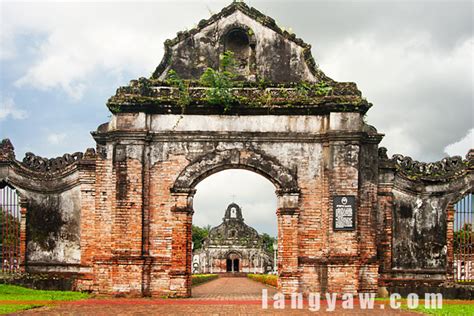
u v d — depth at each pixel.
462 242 22.42
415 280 20.83
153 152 20.27
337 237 19.58
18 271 21.42
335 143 19.83
